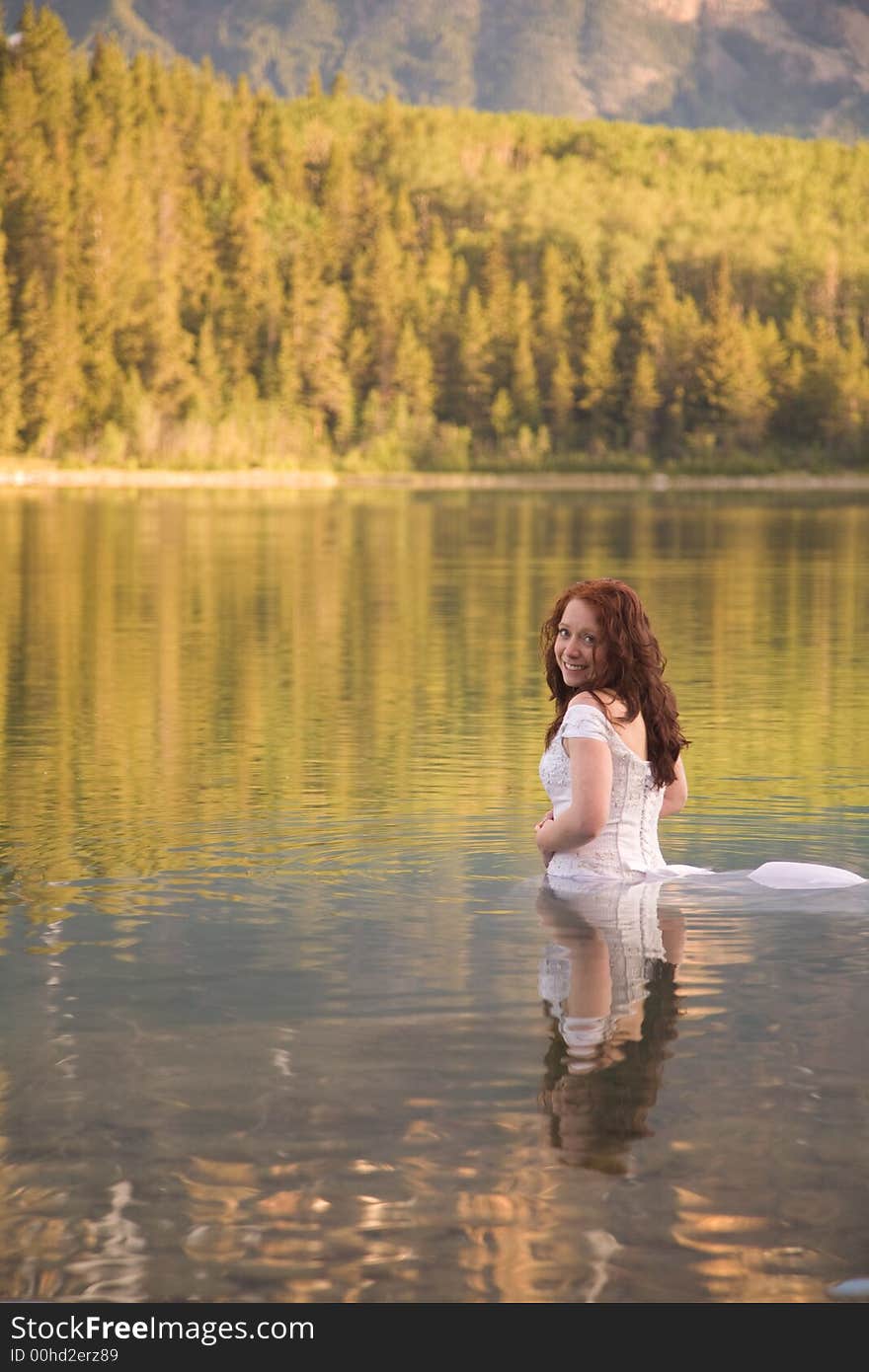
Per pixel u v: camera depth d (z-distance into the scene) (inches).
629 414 5012.3
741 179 7086.6
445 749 293.1
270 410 4434.1
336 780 257.8
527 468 4773.6
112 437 3895.2
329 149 6259.8
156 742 304.8
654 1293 87.0
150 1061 119.8
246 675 420.8
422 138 6594.5
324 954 150.2
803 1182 98.0
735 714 345.1
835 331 5920.3
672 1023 128.3
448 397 4995.1
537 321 5083.7
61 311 3914.9
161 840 208.7
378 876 185.8
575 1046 122.6
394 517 1688.0
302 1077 116.2
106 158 4948.3
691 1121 107.4
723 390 5049.2
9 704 364.8
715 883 176.7
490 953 150.0
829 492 3575.3
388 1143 104.3
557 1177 99.2
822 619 593.9
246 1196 97.0
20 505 1891.0
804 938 154.3
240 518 1592.0
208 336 4458.7
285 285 4916.3
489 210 6254.9
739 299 6018.7
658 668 180.1
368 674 422.3
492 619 586.2
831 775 260.5
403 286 5024.6
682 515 1854.1
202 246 4813.0
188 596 687.1
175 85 5767.7
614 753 176.1
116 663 448.8
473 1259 90.0
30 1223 94.2
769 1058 119.6
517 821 220.1
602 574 838.5
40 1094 112.9
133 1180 99.3
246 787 251.9
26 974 143.9
